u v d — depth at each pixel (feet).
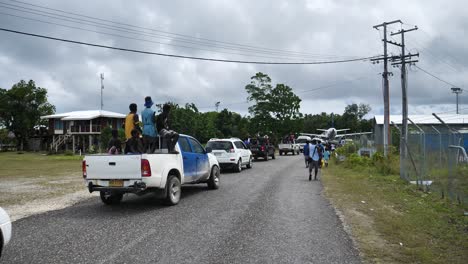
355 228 24.67
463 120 127.24
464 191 31.60
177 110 149.48
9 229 18.12
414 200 35.55
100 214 29.45
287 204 33.47
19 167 82.64
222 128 200.13
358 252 19.65
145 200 36.19
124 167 30.14
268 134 163.12
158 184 31.17
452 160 34.32
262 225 25.53
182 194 39.86
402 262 18.16
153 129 35.35
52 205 33.68
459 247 20.70
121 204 34.04
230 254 19.34
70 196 39.01
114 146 37.22
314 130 348.38
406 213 29.71
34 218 27.96
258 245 20.90
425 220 26.73
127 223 26.22
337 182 50.01
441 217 28.04
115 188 30.25
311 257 18.86
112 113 188.34
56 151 170.40
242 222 26.43
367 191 41.27
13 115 216.13
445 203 33.50
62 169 76.69
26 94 217.15
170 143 34.47
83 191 42.75
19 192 41.96
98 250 19.95
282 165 82.07
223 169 69.72
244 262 18.13
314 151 52.85
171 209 31.40
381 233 23.43
